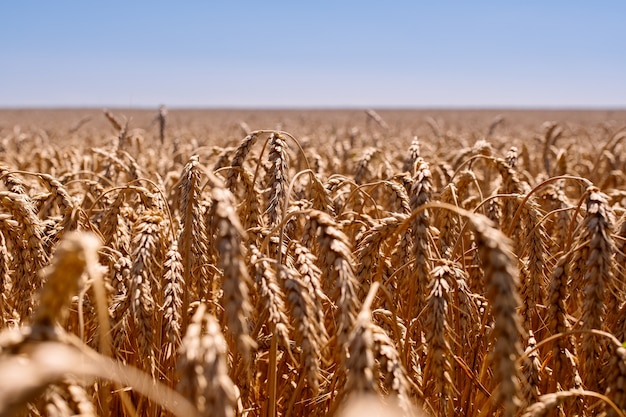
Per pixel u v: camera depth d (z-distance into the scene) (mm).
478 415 2861
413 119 57406
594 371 2891
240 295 1928
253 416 3184
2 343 1523
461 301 3164
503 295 1870
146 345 2691
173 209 5254
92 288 2531
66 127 38594
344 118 61562
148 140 17000
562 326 3064
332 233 2385
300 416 3311
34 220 3051
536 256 3471
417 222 2947
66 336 1606
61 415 1749
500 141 15859
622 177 8648
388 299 2768
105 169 6539
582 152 12492
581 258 3051
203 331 2789
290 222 3605
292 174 7582
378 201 6297
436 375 2711
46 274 1592
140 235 2787
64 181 5773
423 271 2943
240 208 3838
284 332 2510
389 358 2305
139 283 2678
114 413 3229
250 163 6262
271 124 42719
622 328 3023
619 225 3434
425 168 3148
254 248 2791
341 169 9711
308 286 2559
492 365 3396
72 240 1534
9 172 3412
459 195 4469
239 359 2969
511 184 4254
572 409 3037
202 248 3205
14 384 1148
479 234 1939
